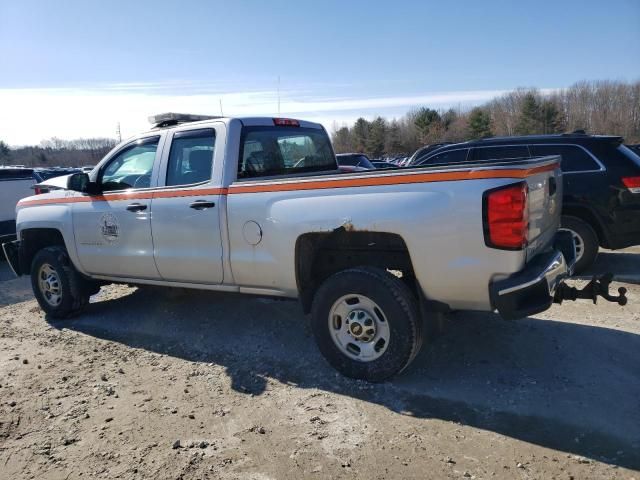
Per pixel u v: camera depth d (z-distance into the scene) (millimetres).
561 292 3932
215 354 4684
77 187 5242
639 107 74500
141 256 5016
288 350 4684
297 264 4113
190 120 5273
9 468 3084
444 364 4238
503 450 3068
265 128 4938
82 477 2969
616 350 4422
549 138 7090
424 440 3199
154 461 3086
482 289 3479
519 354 4387
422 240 3547
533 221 3576
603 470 2854
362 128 80750
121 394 3971
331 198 3854
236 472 2953
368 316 3893
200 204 4504
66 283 5707
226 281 4535
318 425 3418
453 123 79000
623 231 6660
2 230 9703
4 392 4070
